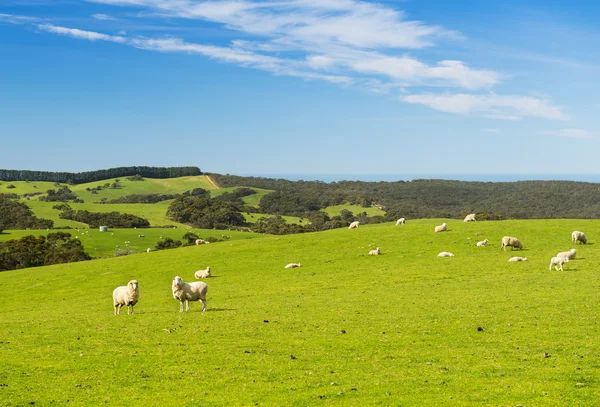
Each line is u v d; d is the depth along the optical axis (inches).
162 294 1871.3
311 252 2591.0
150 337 1028.5
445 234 2723.9
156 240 5487.2
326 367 799.7
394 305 1316.4
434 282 1695.4
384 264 2159.2
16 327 1226.6
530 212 7534.5
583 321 1023.6
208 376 772.0
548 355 812.6
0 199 7578.7
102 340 1018.1
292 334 1023.0
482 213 5610.2
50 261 4188.0
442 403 636.1
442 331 1003.3
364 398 661.3
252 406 649.0
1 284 2491.4
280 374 771.4
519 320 1063.6
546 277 1628.9
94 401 682.8
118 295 1362.0
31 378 782.5
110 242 5211.6
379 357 845.2
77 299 1955.0
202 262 2576.3
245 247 2891.2
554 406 611.8
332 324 1108.5
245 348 924.6
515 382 698.2
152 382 753.0
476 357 821.2
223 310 1357.0
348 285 1756.9
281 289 1761.8
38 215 7263.8
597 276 1592.0
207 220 7509.8
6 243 4537.4
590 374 713.0
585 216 6771.7
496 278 1681.8
